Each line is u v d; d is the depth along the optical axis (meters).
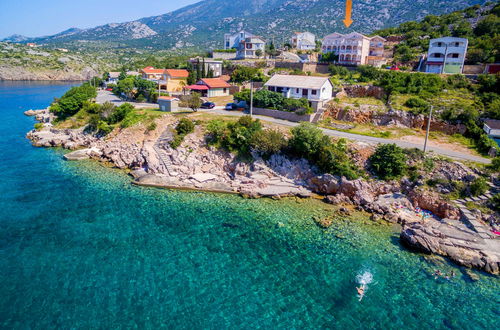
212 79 105.62
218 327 28.48
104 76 171.62
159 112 81.62
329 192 54.09
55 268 35.44
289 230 43.75
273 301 31.67
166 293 32.22
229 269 35.94
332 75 101.31
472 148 60.09
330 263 37.31
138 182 57.12
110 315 29.48
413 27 144.25
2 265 35.72
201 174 59.88
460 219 44.56
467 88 81.62
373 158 54.97
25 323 28.50
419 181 50.81
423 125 69.31
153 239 41.09
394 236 42.69
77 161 68.19
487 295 32.81
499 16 124.44
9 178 58.62
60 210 47.72
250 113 76.81
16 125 98.38
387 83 80.81
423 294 32.91
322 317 29.92
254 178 57.41
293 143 59.25
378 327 29.02
